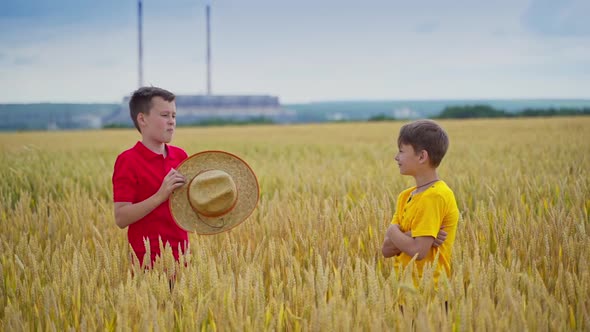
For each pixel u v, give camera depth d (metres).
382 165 10.45
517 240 3.81
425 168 3.17
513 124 40.94
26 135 45.09
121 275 3.46
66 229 5.21
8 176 10.02
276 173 9.61
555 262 3.56
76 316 2.75
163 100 3.63
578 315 2.64
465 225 4.35
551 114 84.56
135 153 3.67
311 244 3.94
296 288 2.97
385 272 3.63
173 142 25.86
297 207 5.41
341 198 6.57
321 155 16.22
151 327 2.41
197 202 3.47
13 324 2.59
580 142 16.28
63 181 9.16
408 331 2.37
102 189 8.89
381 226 4.00
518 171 7.75
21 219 5.45
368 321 2.43
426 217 3.04
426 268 2.80
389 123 64.12
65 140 32.94
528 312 2.50
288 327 2.62
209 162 3.68
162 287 2.90
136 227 3.69
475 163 10.84
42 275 3.37
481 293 2.66
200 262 3.10
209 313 2.68
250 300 2.72
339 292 2.62
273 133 39.47
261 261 3.64
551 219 4.34
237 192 3.67
